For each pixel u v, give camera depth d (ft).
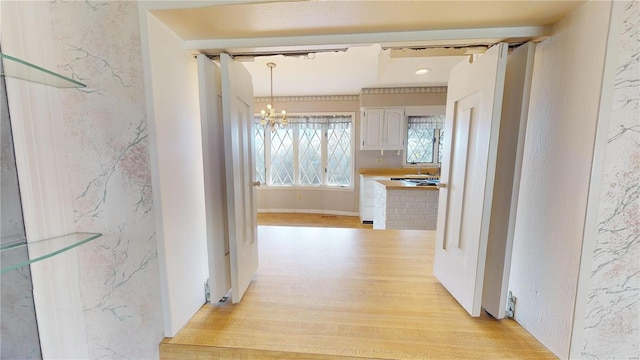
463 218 3.25
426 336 2.75
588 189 2.19
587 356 2.34
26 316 2.38
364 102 14.73
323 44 2.87
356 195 16.48
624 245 2.16
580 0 2.16
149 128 2.44
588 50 2.17
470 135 3.12
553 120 2.52
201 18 2.47
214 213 3.09
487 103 2.78
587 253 2.23
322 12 2.38
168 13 2.38
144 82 2.41
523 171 2.90
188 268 2.95
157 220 2.55
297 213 17.44
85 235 2.61
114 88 2.44
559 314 2.45
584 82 2.21
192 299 3.02
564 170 2.40
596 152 2.13
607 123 2.09
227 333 2.78
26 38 2.23
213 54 3.06
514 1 2.20
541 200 2.66
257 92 15.37
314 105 16.35
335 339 2.70
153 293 2.65
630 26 1.99
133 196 2.55
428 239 5.86
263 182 17.52
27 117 2.26
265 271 4.21
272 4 2.26
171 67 2.66
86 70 2.45
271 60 9.84
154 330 2.70
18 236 2.26
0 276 2.22
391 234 6.23
